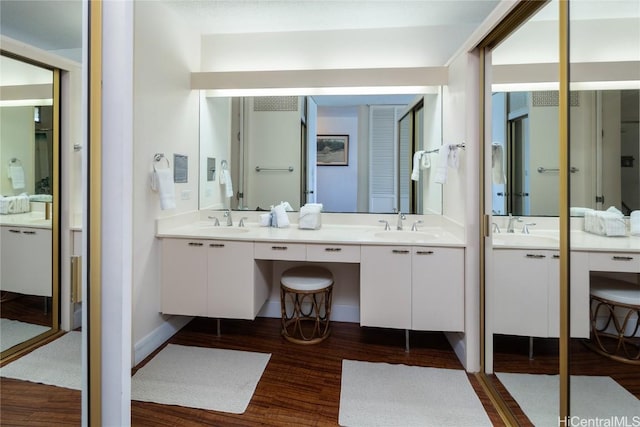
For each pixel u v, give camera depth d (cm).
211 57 298
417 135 285
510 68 223
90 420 89
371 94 286
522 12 162
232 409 172
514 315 201
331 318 288
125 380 88
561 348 149
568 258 146
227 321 284
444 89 267
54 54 168
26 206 185
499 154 227
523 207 232
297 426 161
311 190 298
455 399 182
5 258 187
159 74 237
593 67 166
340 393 186
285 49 293
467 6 248
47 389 137
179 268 238
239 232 275
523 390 188
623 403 146
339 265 287
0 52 176
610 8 167
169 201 235
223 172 302
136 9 212
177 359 220
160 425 160
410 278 218
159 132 238
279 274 294
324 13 261
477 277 208
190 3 246
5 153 192
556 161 226
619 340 150
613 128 162
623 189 160
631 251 156
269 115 300
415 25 278
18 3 160
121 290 87
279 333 262
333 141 296
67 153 175
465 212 210
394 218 287
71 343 122
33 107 183
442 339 254
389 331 268
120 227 87
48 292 170
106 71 86
